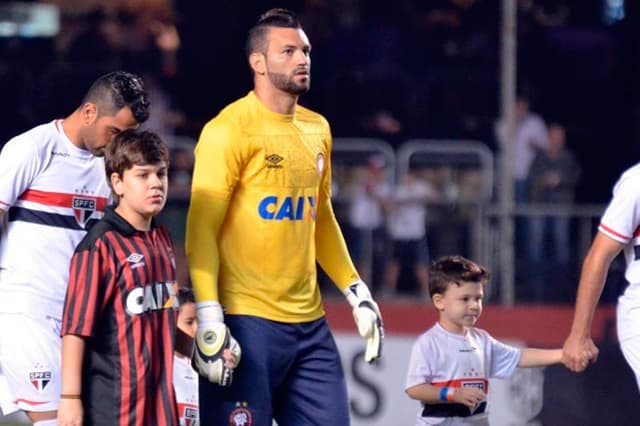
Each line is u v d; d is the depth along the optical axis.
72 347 17.67
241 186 19.53
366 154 42.56
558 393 32.22
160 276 18.25
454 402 22.12
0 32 53.38
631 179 19.47
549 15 52.75
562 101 50.97
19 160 19.77
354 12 52.34
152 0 52.84
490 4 51.91
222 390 19.50
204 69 51.47
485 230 38.41
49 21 53.66
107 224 18.06
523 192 43.97
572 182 44.53
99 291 17.81
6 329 20.03
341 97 49.84
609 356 32.09
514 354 23.00
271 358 19.59
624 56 50.84
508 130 39.03
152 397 18.06
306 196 19.81
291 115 19.77
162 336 18.20
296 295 19.86
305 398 20.03
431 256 39.03
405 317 37.59
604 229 19.70
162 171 18.14
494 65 51.22
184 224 39.34
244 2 51.75
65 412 17.58
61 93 51.62
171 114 50.53
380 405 35.69
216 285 19.06
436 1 52.41
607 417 31.94
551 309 36.72
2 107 51.34
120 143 18.02
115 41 52.66
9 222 20.22
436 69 50.91
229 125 19.27
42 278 20.02
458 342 22.72
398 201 39.44
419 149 42.50
